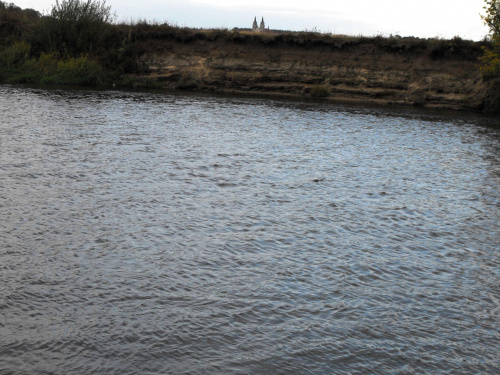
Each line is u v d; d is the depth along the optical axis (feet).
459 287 44.70
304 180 72.33
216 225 54.65
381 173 78.59
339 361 34.40
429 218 60.44
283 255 48.70
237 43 179.22
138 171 71.46
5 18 192.13
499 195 70.49
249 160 81.05
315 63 172.14
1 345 33.94
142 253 47.37
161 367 32.94
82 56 174.40
